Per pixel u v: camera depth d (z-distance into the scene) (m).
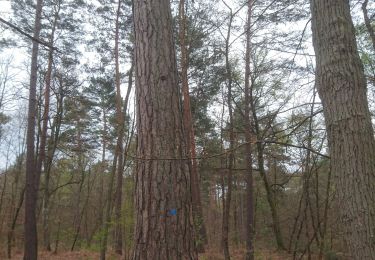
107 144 21.52
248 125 9.46
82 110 20.59
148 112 4.07
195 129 17.73
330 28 3.18
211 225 24.23
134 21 4.44
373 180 2.84
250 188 13.24
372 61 7.73
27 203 13.79
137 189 3.99
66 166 25.59
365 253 2.73
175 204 3.85
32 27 14.52
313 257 11.09
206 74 12.96
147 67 4.18
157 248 3.75
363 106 3.01
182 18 10.44
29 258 13.44
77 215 30.77
